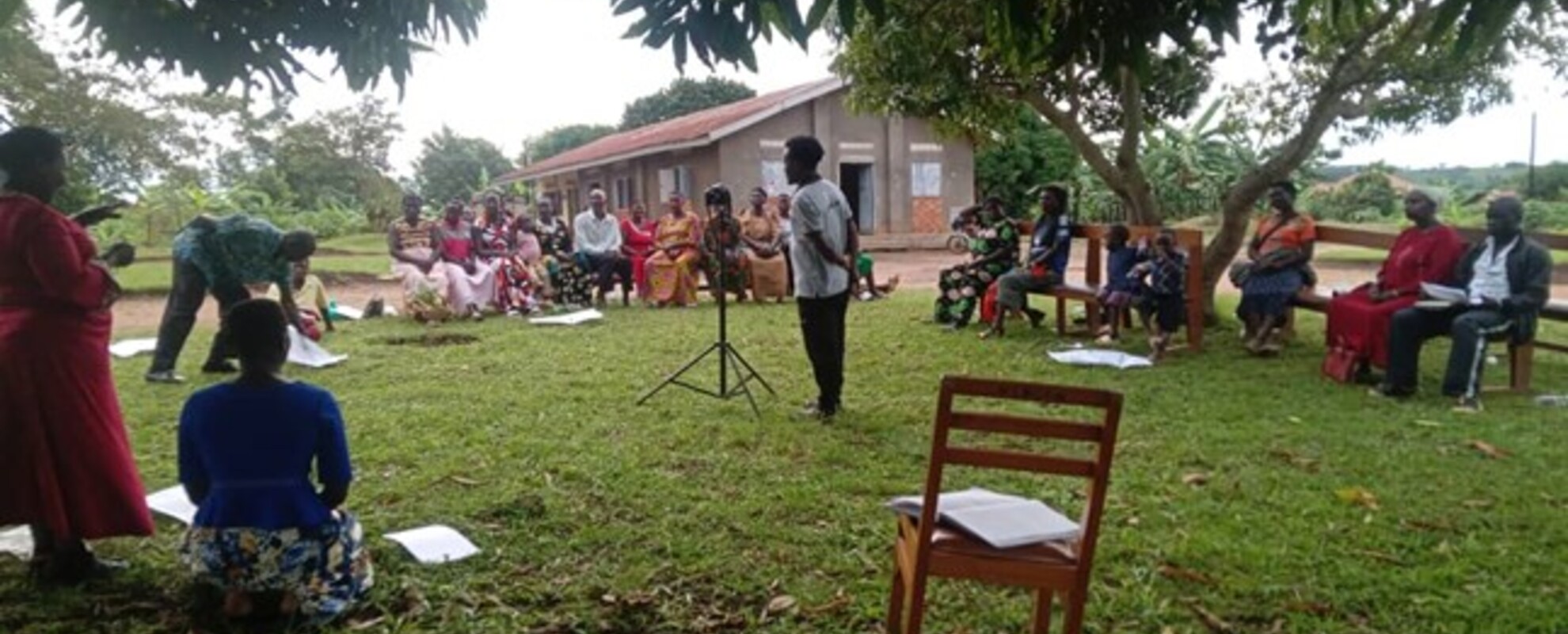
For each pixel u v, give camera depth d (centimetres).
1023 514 282
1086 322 942
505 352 834
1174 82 976
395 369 756
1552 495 427
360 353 833
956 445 525
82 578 352
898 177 2166
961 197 2238
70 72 2056
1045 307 1090
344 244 2461
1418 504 418
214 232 710
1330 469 469
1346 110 845
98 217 371
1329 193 2306
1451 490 436
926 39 839
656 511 421
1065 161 2436
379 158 3150
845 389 671
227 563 308
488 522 411
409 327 1013
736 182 2014
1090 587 341
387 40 406
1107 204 2309
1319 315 984
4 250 321
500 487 454
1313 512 410
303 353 766
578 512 421
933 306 1120
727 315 1072
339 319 1077
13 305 326
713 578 354
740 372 731
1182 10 314
